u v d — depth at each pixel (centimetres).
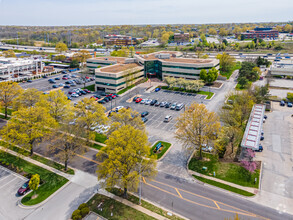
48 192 5134
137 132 5056
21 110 6525
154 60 14975
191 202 4822
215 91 12281
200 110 6306
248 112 7694
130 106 10288
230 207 4678
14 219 4447
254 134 6638
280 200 4850
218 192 5112
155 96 11562
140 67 14262
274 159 6291
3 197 5009
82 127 6525
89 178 5612
